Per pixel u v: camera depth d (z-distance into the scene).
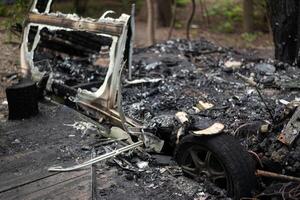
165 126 4.17
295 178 3.32
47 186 3.63
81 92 4.85
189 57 7.74
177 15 14.52
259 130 3.88
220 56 7.85
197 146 3.60
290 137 3.49
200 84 6.10
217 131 3.46
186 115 4.08
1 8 9.67
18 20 7.29
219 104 5.16
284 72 6.64
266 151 3.63
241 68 6.90
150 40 10.80
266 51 9.21
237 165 3.31
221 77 6.47
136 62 7.35
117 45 4.34
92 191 3.54
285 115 3.82
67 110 5.29
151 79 6.18
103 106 4.55
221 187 3.60
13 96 4.93
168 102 5.14
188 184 3.68
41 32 6.38
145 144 4.13
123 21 4.36
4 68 7.11
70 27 5.07
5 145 4.39
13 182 3.69
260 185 3.53
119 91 4.21
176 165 4.02
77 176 3.78
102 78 6.14
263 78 6.28
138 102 5.24
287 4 7.00
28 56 5.88
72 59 6.98
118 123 4.39
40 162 4.05
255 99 5.34
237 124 4.23
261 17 12.84
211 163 3.57
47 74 5.59
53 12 5.66
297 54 7.15
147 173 3.87
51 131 4.73
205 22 13.78
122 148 4.08
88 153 4.22
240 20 13.81
